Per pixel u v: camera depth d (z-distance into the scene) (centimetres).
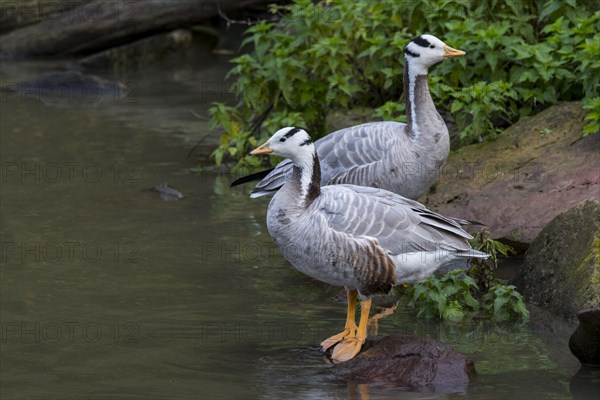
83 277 1341
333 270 1078
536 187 1418
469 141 1647
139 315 1206
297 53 1908
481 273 1272
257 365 1054
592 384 976
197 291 1291
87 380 1016
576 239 1204
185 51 3005
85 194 1719
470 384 981
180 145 2039
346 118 1786
